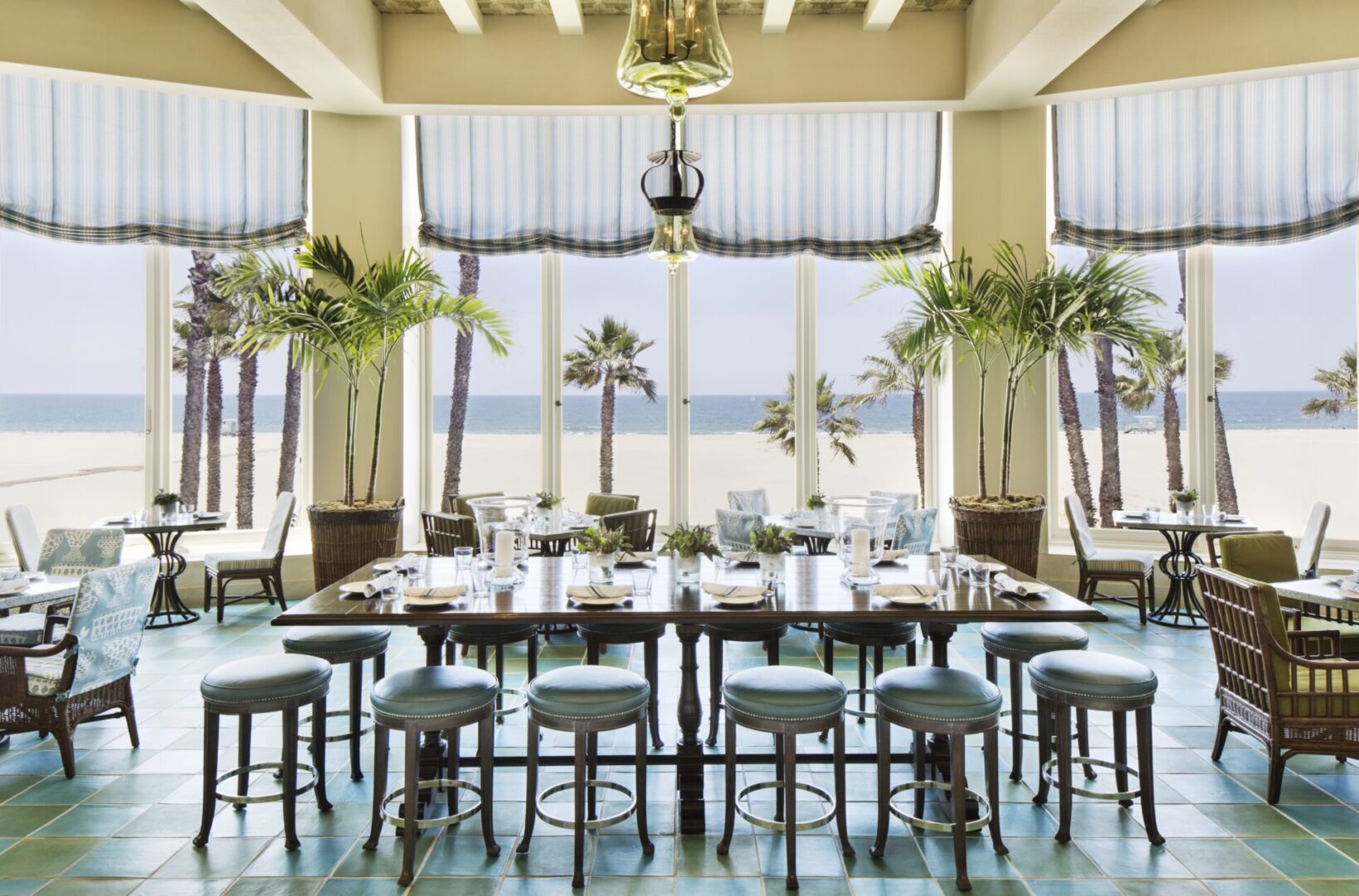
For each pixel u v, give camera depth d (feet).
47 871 8.79
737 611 9.16
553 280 22.70
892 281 20.25
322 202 21.15
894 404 66.18
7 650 10.87
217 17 15.55
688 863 9.03
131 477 69.26
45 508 51.16
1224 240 20.27
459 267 35.22
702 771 9.95
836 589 10.29
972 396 21.52
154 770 11.40
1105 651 17.08
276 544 20.12
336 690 14.78
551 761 10.84
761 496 22.47
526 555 11.36
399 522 20.21
